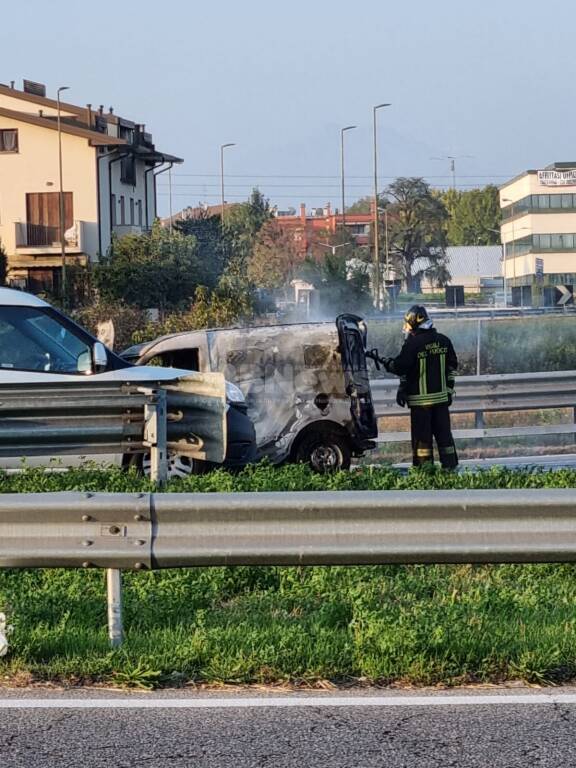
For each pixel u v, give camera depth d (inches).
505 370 1170.6
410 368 536.1
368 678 251.3
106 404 423.5
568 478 427.5
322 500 264.5
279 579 326.3
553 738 218.5
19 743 217.3
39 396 421.7
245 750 213.3
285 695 242.8
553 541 265.4
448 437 541.0
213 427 432.5
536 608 294.2
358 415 597.3
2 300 469.1
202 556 264.1
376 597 304.0
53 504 265.4
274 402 594.2
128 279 2030.0
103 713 232.2
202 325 1244.5
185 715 231.0
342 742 217.0
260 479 409.1
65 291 2081.7
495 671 252.5
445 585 321.4
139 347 621.0
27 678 251.3
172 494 267.3
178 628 276.5
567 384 735.7
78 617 286.8
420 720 227.8
